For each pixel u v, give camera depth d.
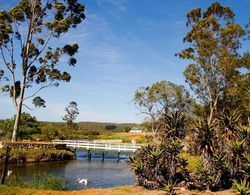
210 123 19.86
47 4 46.53
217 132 19.52
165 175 18.84
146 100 57.97
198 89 52.00
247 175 17.39
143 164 19.14
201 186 18.09
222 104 51.28
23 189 17.70
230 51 49.03
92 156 56.84
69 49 46.03
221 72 49.22
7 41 44.28
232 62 47.22
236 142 18.66
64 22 45.03
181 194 17.00
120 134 93.12
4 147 41.94
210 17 48.34
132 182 29.03
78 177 31.41
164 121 20.80
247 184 17.06
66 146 54.59
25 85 46.19
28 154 41.97
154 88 57.66
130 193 17.25
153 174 18.81
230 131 19.58
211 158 18.75
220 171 18.14
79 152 63.69
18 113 45.56
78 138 85.88
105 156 57.31
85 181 27.48
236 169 18.25
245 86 48.44
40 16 46.62
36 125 62.44
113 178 31.33
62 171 35.47
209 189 17.98
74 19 47.38
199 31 48.66
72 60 46.84
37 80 46.66
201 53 48.78
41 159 43.56
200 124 19.56
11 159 38.78
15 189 17.50
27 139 59.28
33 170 34.88
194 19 51.34
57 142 56.66
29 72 46.56
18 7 44.91
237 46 48.84
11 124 58.00
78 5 47.31
